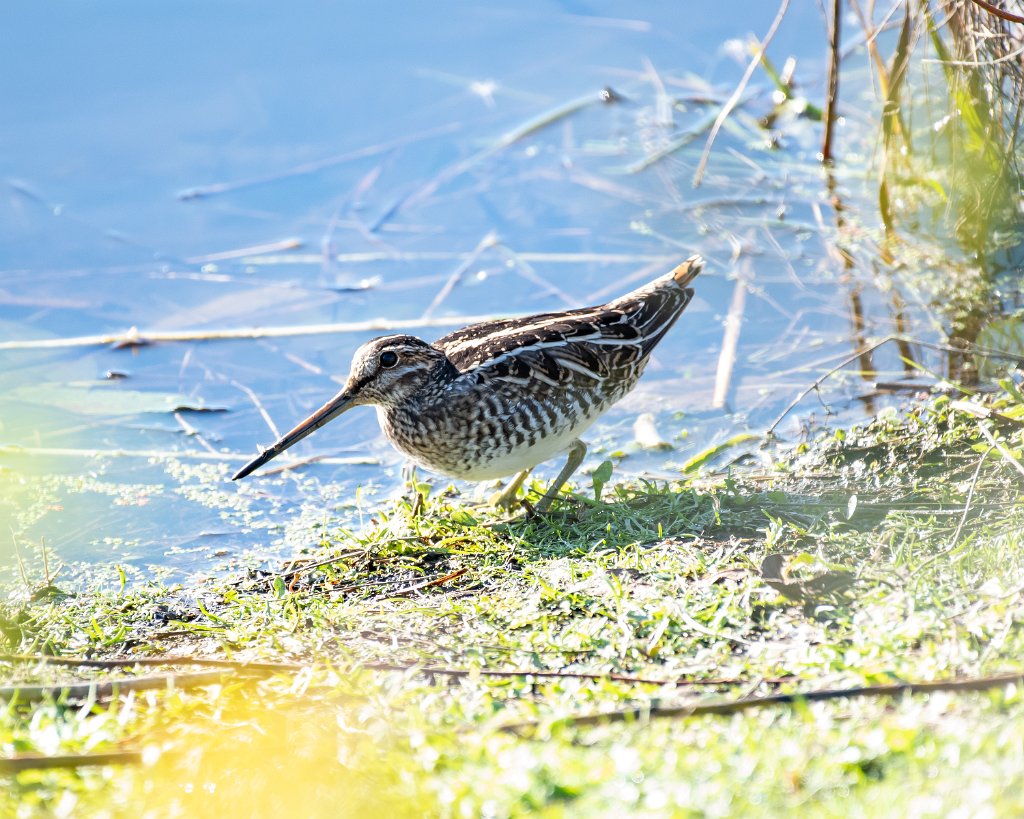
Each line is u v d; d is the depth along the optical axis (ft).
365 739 21.45
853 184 54.95
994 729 19.22
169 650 29.94
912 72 52.42
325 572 33.63
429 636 28.71
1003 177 45.62
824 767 18.72
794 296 48.37
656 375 45.78
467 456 35.50
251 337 48.47
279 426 44.01
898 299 47.11
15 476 40.65
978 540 29.25
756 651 25.53
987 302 45.68
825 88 61.46
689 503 34.83
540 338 35.83
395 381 35.47
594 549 32.35
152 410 44.96
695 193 55.57
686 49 65.41
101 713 23.85
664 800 18.04
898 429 37.91
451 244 53.93
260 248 54.13
